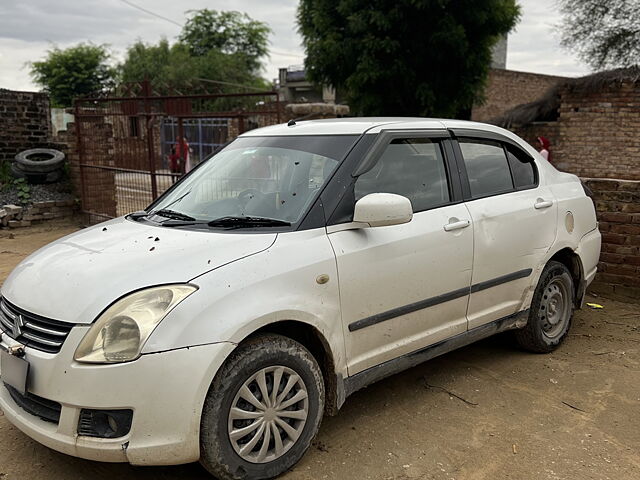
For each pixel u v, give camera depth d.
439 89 14.48
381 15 13.37
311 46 14.71
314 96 35.56
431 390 4.14
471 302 4.03
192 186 4.10
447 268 3.80
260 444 2.97
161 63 38.16
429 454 3.32
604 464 3.23
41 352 2.79
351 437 3.49
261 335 2.99
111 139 11.06
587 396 4.06
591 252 5.10
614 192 6.23
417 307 3.66
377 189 3.62
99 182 11.10
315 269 3.14
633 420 3.73
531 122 15.47
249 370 2.86
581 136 14.41
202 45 47.03
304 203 3.39
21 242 9.67
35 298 2.96
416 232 3.64
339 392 3.30
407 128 3.91
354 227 3.39
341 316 3.27
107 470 3.15
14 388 2.89
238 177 3.85
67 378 2.67
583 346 4.99
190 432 2.69
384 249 3.46
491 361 4.66
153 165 9.47
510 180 4.50
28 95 12.73
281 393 3.02
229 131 14.51
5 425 3.64
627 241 6.22
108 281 2.85
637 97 13.52
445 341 3.92
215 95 8.63
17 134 12.67
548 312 4.75
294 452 3.09
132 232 3.49
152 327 2.66
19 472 3.14
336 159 3.57
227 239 3.15
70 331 2.72
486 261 4.07
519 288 4.39
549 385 4.23
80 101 10.64
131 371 2.61
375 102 14.27
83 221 11.49
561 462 3.24
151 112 9.94
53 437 2.73
